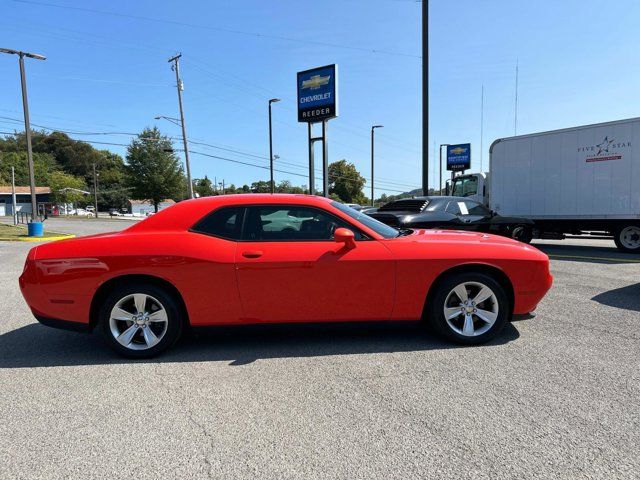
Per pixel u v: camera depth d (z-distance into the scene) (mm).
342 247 4094
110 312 4027
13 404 3203
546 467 2355
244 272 3994
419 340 4430
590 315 5227
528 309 4309
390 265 4086
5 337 4805
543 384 3365
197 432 2783
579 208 11781
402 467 2381
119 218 63594
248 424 2871
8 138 116750
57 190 84688
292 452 2543
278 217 4211
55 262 4016
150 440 2699
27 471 2402
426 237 4492
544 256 4340
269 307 4062
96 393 3369
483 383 3404
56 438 2736
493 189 13438
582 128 11609
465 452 2506
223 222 4180
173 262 3973
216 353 4176
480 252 4215
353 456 2492
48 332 4992
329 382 3484
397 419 2895
